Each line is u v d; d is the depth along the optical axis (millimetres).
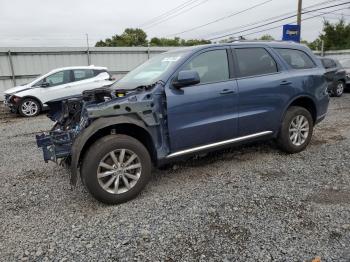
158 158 3850
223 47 4395
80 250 2785
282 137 4980
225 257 2617
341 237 2836
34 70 16844
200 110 4027
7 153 6008
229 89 4242
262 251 2674
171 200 3680
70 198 3852
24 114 11062
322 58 12734
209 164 4836
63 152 3773
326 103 5492
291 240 2814
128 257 2666
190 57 4098
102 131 3635
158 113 3783
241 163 4840
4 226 3232
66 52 17469
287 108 4957
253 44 4695
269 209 3373
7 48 15977
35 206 3666
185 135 3975
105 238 2957
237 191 3850
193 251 2713
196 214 3324
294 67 5043
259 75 4598
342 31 42281
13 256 2730
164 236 2947
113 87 4543
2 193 4062
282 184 4016
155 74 4148
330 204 3441
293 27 16672
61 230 3123
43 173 4766
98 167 3461
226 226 3074
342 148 5449
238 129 4438
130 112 3578
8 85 16375
